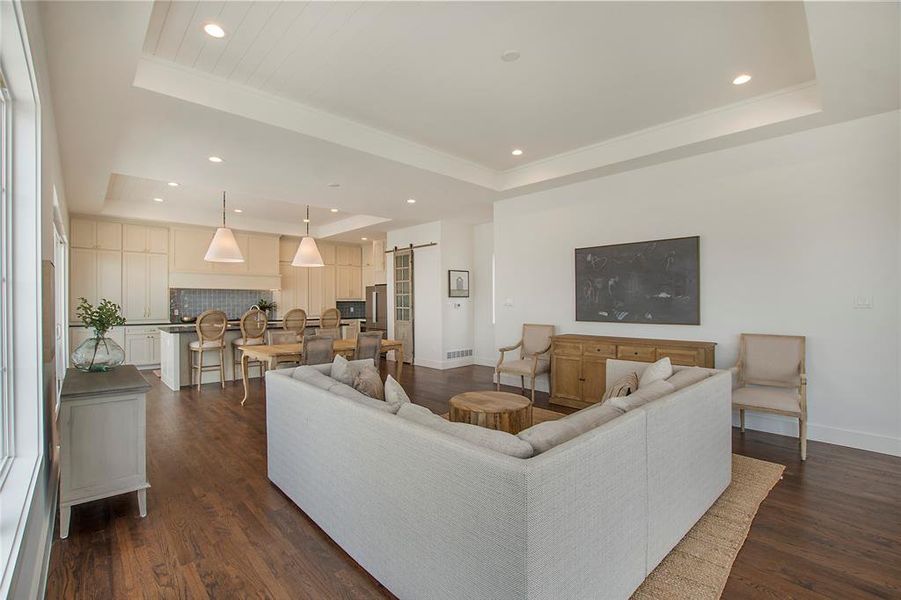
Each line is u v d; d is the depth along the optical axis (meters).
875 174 3.23
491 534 1.31
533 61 2.77
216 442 3.57
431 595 1.53
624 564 1.63
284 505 2.49
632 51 2.67
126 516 2.38
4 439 1.74
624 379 2.70
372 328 9.12
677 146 3.79
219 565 1.94
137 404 2.38
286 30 2.44
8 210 1.73
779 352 3.57
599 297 4.81
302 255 5.75
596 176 4.66
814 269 3.51
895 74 2.58
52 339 2.37
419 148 4.23
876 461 3.10
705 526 2.22
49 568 1.91
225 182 4.72
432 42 2.55
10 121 1.74
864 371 3.31
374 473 1.80
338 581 1.83
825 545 2.08
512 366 4.96
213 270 7.84
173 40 2.52
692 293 4.13
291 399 2.49
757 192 3.76
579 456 1.39
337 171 4.32
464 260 7.47
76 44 2.18
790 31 2.47
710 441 2.37
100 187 4.85
